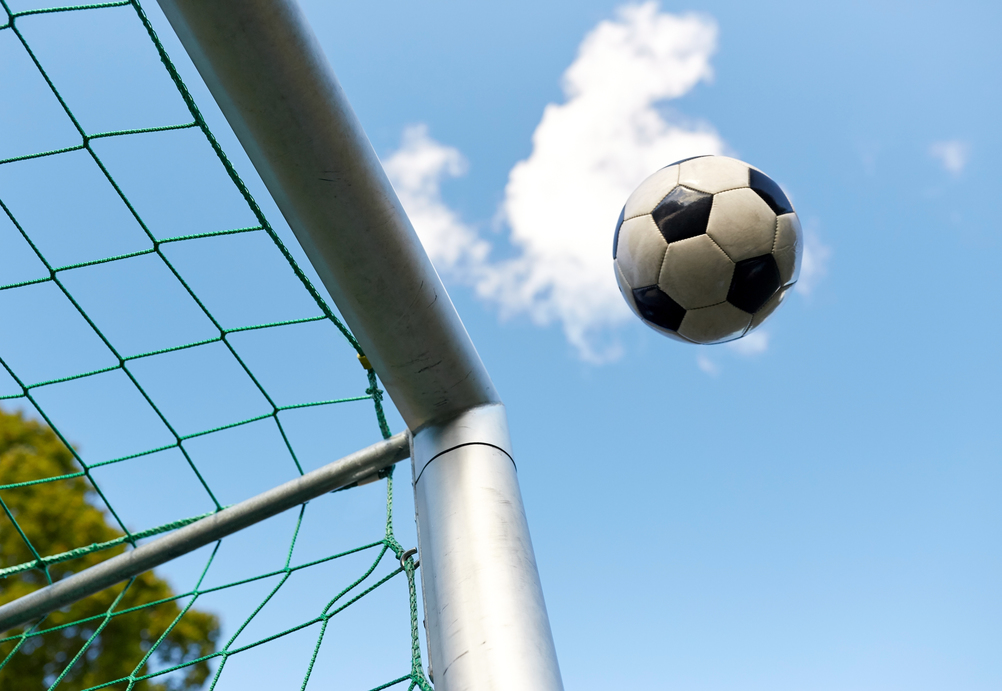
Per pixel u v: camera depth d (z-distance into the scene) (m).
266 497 2.38
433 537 1.58
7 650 6.05
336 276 1.57
